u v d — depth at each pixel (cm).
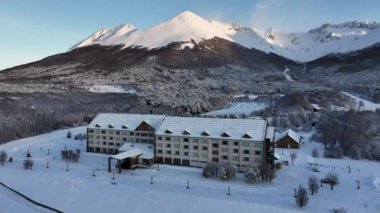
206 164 10750
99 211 8450
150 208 8256
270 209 7606
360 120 15588
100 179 9700
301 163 11412
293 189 8981
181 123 11581
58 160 11838
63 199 8975
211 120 11400
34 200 9119
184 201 8238
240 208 7788
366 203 8094
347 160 12012
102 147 12925
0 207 8625
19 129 16325
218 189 8950
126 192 8788
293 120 17138
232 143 10681
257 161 10475
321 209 7656
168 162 11388
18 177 10225
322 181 9444
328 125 15138
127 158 10738
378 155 12112
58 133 16875
